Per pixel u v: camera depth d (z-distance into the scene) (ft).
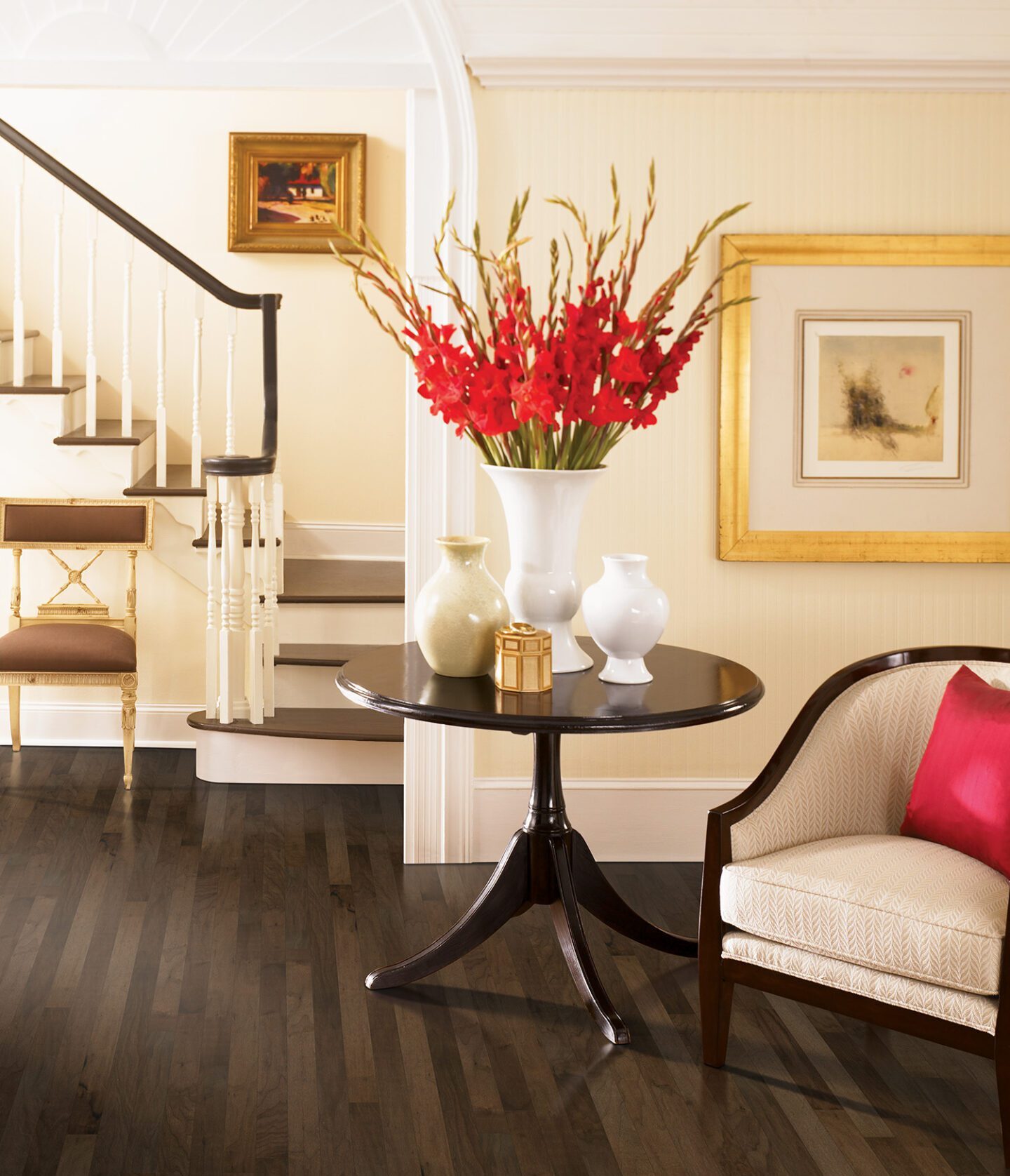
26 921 11.11
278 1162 7.65
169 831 13.55
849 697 9.56
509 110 12.01
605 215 12.16
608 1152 7.82
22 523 15.47
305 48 11.84
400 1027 9.37
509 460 9.26
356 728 15.07
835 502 12.44
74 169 18.17
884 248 12.12
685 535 12.59
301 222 18.45
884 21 11.84
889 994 7.97
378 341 18.80
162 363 16.40
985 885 8.07
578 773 12.89
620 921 10.44
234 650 15.26
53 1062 8.73
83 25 11.80
